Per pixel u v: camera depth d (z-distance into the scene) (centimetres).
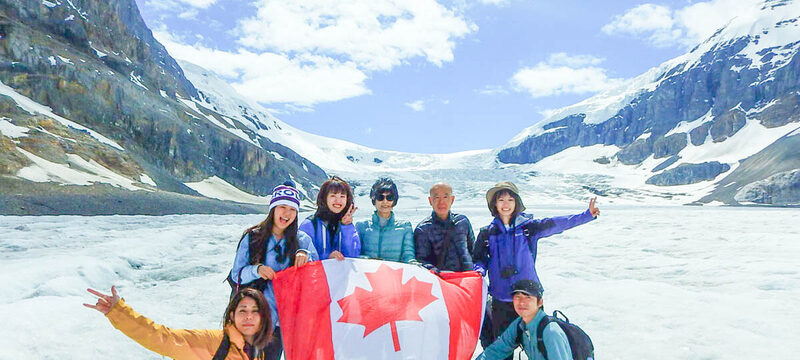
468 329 354
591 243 1384
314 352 314
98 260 823
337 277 347
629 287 722
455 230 416
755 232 1565
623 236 1548
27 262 777
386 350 309
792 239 1259
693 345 460
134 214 2983
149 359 418
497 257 409
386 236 418
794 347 445
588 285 743
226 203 4222
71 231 1471
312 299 334
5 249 1048
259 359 323
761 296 660
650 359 430
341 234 397
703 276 821
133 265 943
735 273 817
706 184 11756
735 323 529
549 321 330
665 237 1472
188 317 574
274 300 345
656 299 639
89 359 400
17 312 468
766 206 7150
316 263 355
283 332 328
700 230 1689
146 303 636
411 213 4522
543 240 1477
